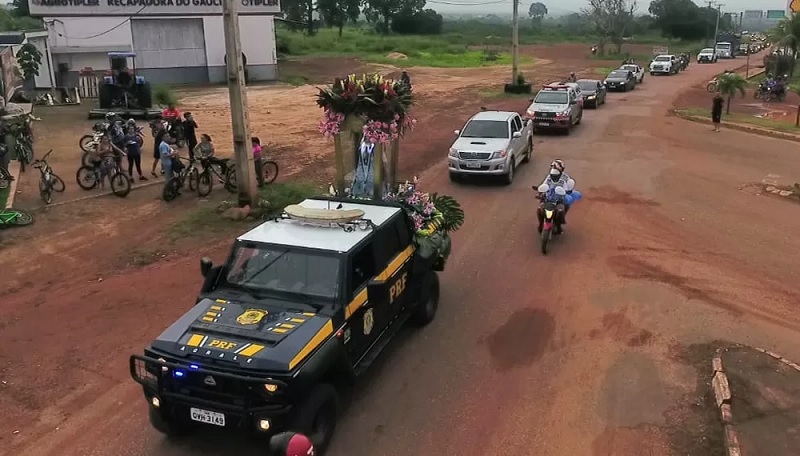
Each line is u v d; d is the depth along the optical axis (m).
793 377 7.93
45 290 10.88
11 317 9.88
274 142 23.89
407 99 10.64
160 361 6.23
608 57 79.12
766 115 32.12
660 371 8.26
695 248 12.93
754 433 6.76
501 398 7.69
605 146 23.73
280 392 5.95
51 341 9.12
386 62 61.75
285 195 16.08
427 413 7.38
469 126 19.09
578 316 9.89
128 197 16.41
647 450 6.71
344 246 7.36
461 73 54.88
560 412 7.40
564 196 12.98
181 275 11.48
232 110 14.27
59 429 7.14
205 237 13.45
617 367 8.38
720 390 7.52
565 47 97.06
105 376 8.22
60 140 23.92
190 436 6.98
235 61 13.90
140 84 29.64
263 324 6.63
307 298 7.05
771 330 9.42
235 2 13.60
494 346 8.96
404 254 8.71
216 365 6.12
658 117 31.16
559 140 25.22
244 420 6.11
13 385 8.00
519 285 11.11
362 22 167.38
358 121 10.48
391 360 8.58
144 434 7.04
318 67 55.84
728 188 17.67
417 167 20.41
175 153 16.12
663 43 109.81
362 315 7.45
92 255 12.49
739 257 12.43
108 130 19.31
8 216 13.95
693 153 22.41
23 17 66.00
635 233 13.85
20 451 6.76
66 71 38.91
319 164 20.44
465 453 6.69
